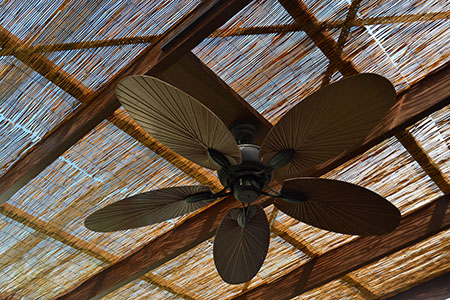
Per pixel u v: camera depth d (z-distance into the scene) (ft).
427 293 16.43
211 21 8.38
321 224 9.27
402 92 10.90
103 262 14.37
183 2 8.98
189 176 12.50
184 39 8.73
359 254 14.49
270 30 9.73
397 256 15.57
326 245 15.16
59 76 9.74
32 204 12.23
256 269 9.78
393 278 16.37
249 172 8.11
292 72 10.56
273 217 13.29
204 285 16.06
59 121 10.50
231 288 16.29
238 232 9.14
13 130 10.50
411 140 11.96
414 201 13.73
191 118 6.89
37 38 9.09
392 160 12.57
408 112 10.41
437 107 10.07
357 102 6.82
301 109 6.91
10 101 10.01
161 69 9.15
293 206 8.88
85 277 14.88
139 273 13.70
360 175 13.00
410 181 13.15
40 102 10.14
